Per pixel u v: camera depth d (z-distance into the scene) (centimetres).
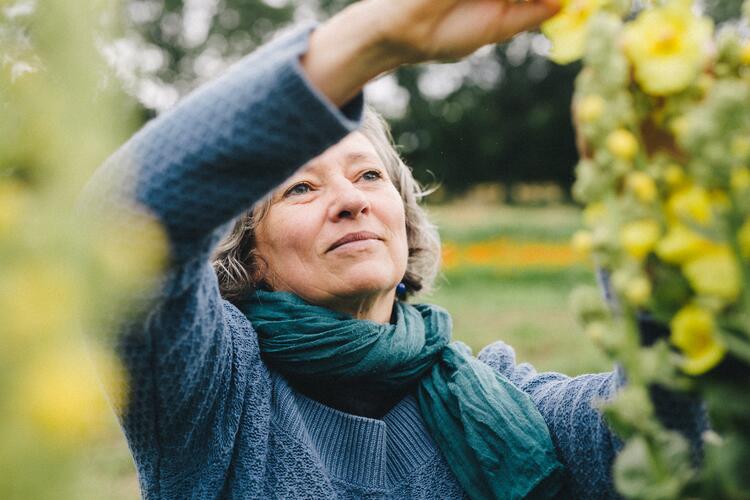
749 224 51
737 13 2019
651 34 55
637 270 53
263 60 85
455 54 80
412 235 171
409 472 131
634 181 52
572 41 58
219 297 116
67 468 38
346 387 137
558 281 1116
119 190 84
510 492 123
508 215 2322
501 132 3350
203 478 119
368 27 79
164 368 103
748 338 51
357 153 141
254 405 126
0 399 37
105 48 42
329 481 124
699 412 79
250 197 86
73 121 40
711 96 51
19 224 39
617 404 54
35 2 41
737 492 53
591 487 120
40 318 38
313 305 139
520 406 130
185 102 89
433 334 144
